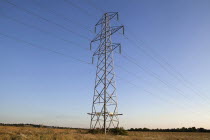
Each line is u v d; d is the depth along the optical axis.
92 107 50.19
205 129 170.75
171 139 53.19
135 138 46.00
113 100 49.69
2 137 29.86
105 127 48.66
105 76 50.06
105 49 51.88
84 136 38.97
